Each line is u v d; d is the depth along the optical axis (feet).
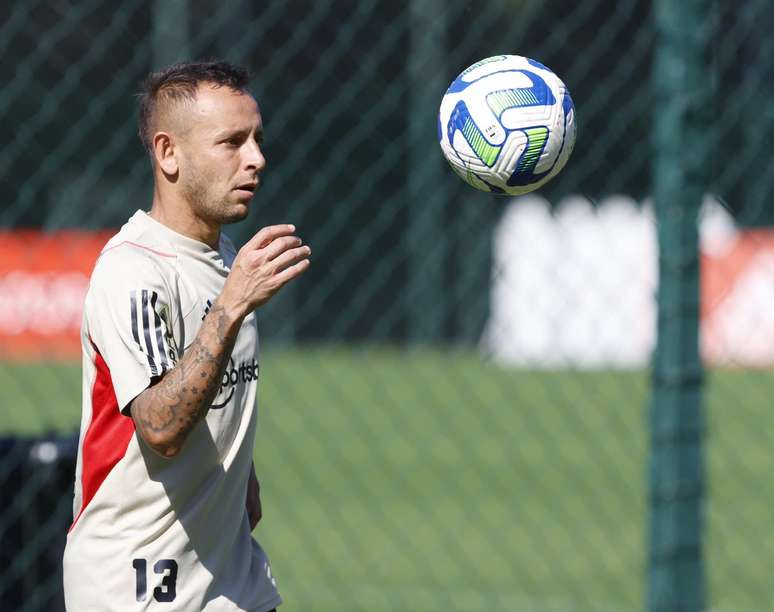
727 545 92.32
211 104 39.04
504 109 42.75
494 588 81.41
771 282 168.04
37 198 188.44
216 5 143.74
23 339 180.34
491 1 165.89
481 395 154.81
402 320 195.83
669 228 58.13
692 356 58.18
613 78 159.74
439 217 185.88
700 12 58.03
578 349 173.27
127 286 37.70
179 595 39.73
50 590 53.11
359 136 179.42
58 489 53.31
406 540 93.45
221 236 43.70
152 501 39.29
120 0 149.59
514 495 107.96
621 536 94.84
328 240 193.26
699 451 58.39
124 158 187.62
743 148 148.87
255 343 41.29
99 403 38.99
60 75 164.76
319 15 126.52
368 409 147.13
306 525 97.76
